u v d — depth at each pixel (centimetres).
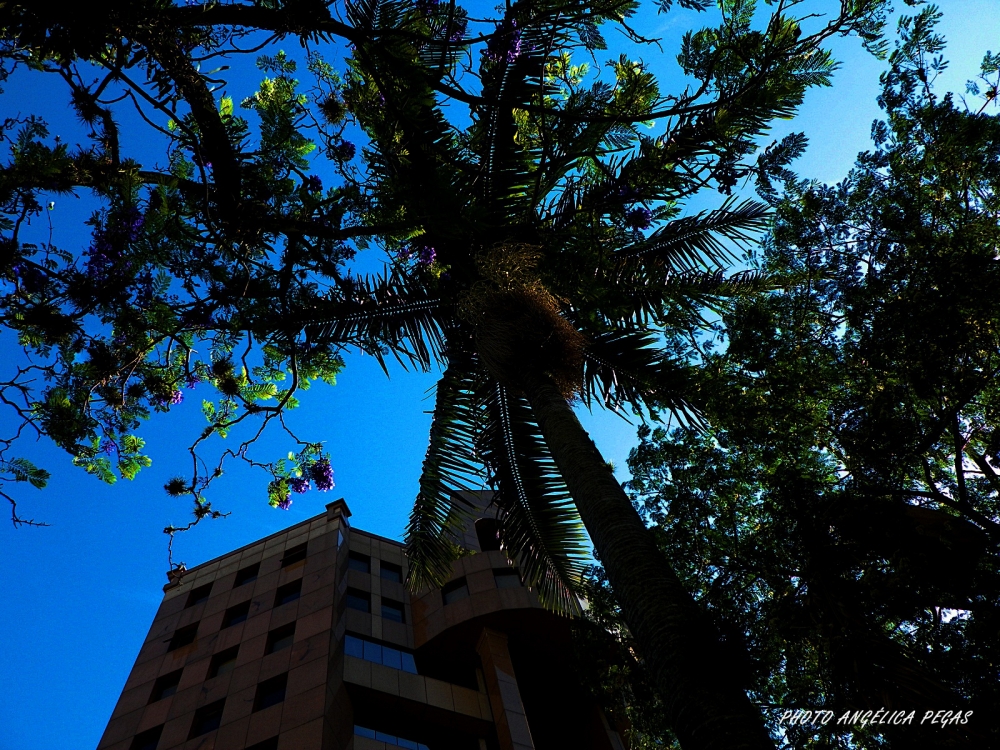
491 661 3186
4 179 728
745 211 1193
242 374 1068
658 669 573
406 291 1157
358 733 2781
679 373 1159
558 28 834
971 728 563
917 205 1261
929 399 1048
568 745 3319
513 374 1000
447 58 927
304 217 884
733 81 847
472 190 1038
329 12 789
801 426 1130
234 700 2934
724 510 1235
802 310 1262
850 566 789
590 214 973
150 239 785
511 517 1244
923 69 1247
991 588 745
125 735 2961
